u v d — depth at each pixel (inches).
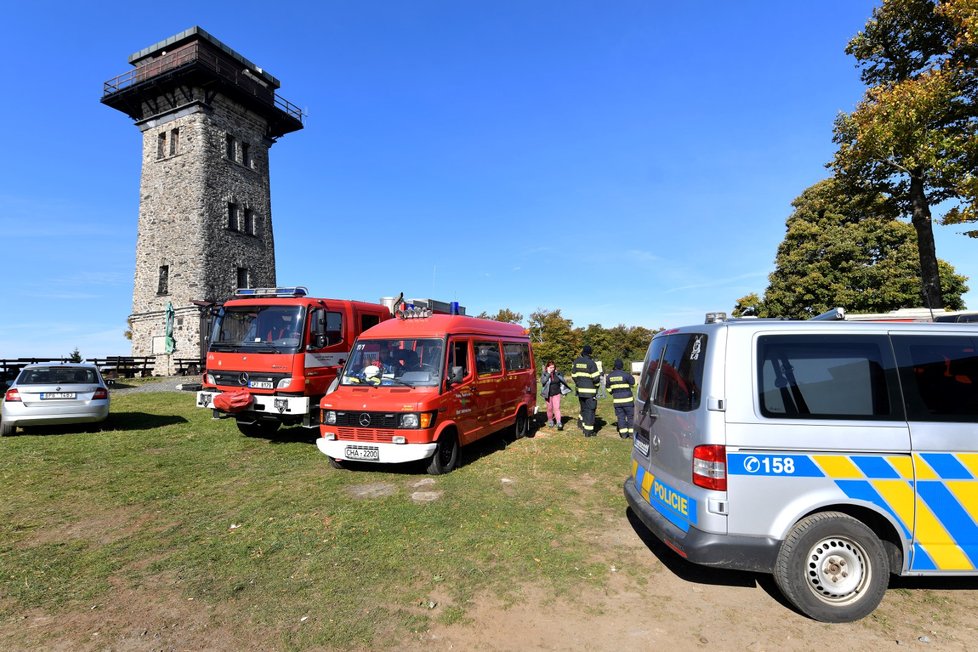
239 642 125.0
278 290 389.7
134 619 135.1
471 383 314.0
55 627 130.9
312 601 144.6
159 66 1122.7
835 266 1070.4
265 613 138.2
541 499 236.5
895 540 138.6
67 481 267.7
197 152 1114.1
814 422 138.5
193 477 275.9
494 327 371.2
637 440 189.5
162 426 440.8
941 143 425.7
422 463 297.7
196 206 1103.6
